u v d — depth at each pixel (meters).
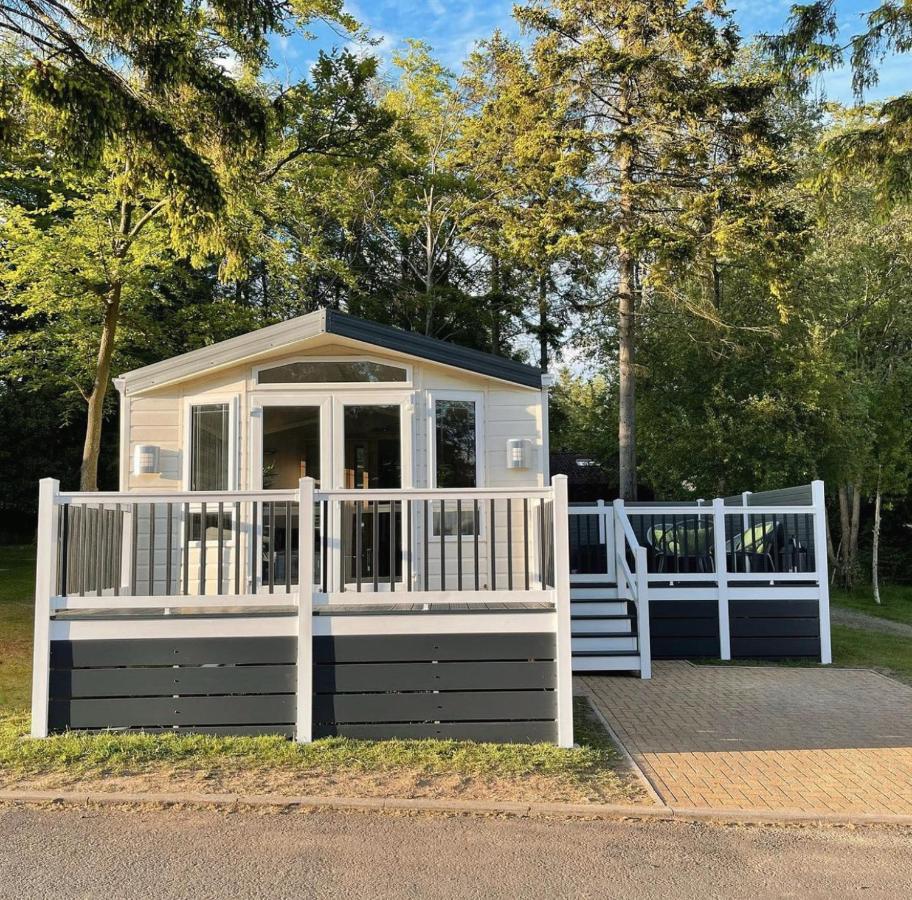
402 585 7.41
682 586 9.89
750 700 7.56
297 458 8.21
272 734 5.89
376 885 3.74
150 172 8.56
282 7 9.11
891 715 6.99
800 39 9.66
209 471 8.27
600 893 3.68
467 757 5.46
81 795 4.76
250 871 3.87
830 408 16.69
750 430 16.69
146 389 8.41
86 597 5.97
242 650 5.96
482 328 25.22
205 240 9.61
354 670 5.91
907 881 3.82
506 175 19.72
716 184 14.72
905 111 9.26
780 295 14.65
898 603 18.14
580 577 9.84
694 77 14.85
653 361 18.56
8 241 12.88
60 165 10.40
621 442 15.66
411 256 25.47
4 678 7.67
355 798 4.76
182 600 5.95
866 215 18.28
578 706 7.22
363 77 14.32
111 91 7.79
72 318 13.70
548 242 15.76
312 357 8.30
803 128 19.36
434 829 4.41
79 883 3.72
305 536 5.97
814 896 3.66
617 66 14.36
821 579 9.85
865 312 18.80
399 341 8.18
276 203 15.16
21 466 22.95
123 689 5.93
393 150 18.97
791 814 4.63
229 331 16.42
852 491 20.89
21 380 21.59
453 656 5.92
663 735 6.32
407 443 8.24
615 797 4.88
